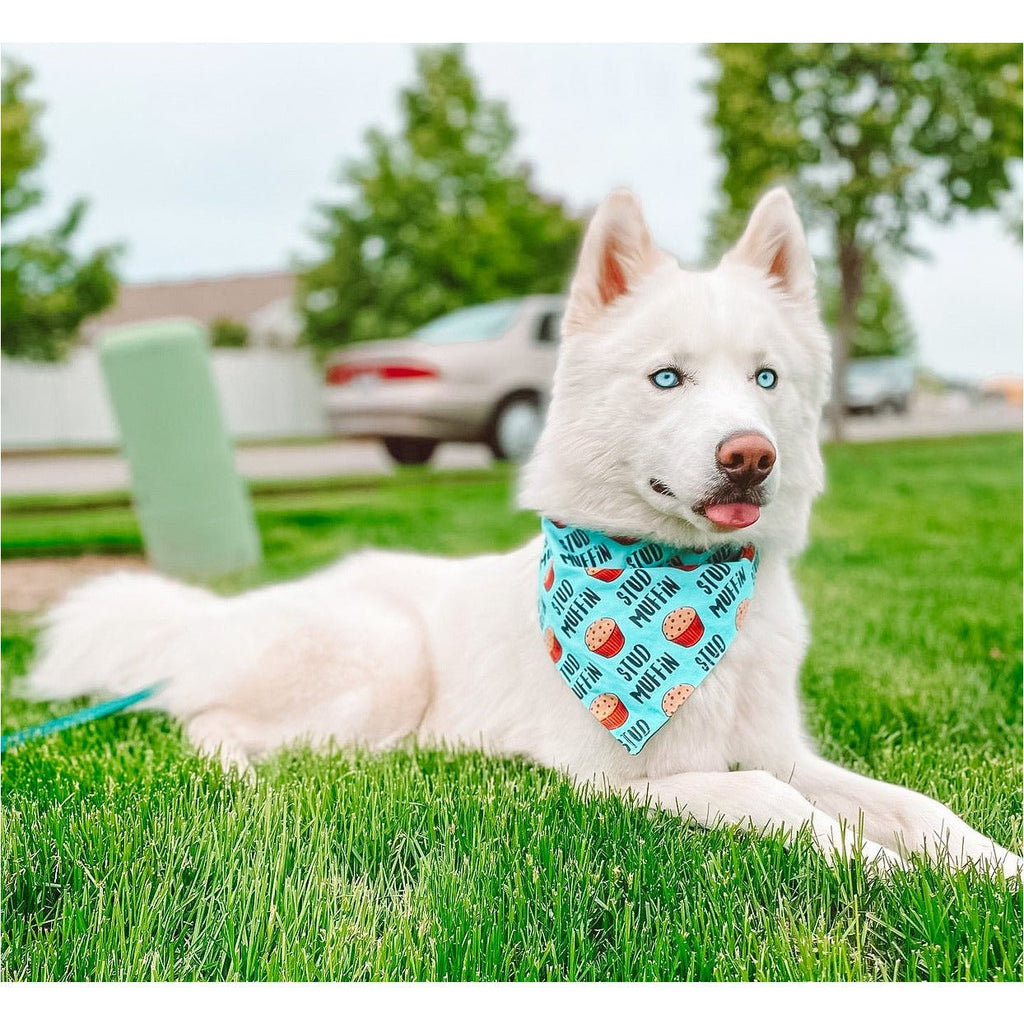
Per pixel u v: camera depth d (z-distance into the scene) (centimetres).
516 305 1293
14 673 439
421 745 335
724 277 291
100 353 680
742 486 246
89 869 234
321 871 228
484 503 958
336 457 1731
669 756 282
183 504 683
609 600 285
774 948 200
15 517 968
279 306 4272
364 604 360
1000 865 224
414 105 2434
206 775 286
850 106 1474
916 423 2283
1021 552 671
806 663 415
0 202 1310
